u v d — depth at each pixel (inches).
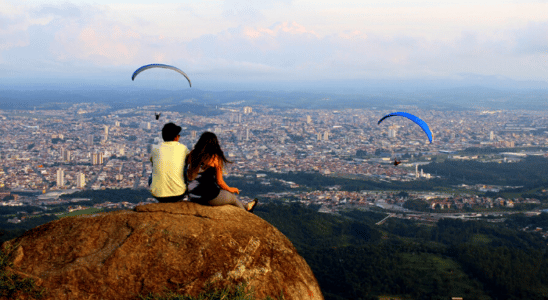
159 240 219.0
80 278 202.8
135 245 215.9
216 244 221.6
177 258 214.1
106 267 207.0
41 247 217.3
